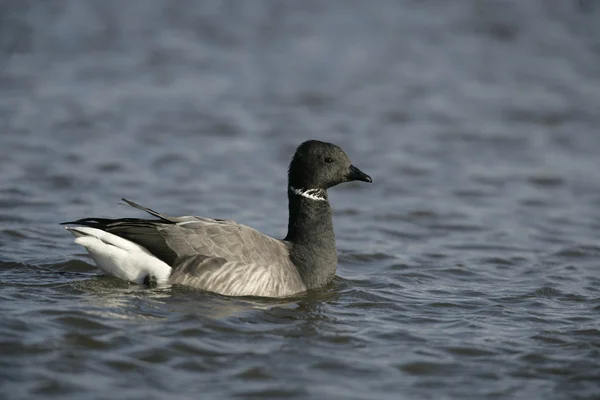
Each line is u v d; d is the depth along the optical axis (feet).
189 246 41.42
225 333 37.45
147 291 41.32
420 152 77.97
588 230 59.52
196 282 41.32
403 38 115.65
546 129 85.81
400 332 39.09
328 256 45.52
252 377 33.24
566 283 47.80
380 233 58.08
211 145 76.95
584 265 51.78
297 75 100.32
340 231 58.23
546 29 119.65
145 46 107.45
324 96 93.30
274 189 66.03
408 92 96.22
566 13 125.18
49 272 44.96
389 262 51.49
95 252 41.88
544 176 72.28
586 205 65.51
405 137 82.23
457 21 122.42
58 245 50.26
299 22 120.47
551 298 44.91
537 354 36.73
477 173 72.95
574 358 36.42
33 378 31.86
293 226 45.83
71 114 82.53
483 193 67.97
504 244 56.18
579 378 34.50
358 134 82.23
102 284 42.45
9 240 50.72
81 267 46.01
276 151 76.28
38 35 108.06
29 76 94.12
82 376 32.37
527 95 96.73
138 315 38.55
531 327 40.19
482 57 109.70
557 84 100.73
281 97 92.22
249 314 39.75
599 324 40.63
